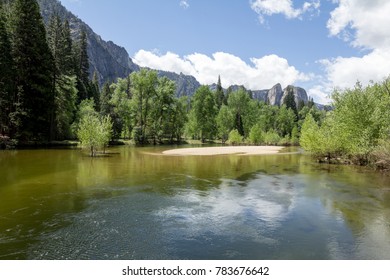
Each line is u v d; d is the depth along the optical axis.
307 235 9.24
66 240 8.49
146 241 8.59
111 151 39.53
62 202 12.28
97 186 15.44
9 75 37.19
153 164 25.14
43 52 42.34
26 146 39.44
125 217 10.62
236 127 84.25
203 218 10.72
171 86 66.12
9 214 10.59
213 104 78.12
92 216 10.62
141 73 61.56
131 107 61.56
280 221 10.53
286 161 30.11
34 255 7.50
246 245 8.45
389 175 20.53
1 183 15.66
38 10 42.97
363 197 14.04
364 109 25.36
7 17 42.22
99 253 7.75
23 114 37.44
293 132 76.56
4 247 7.93
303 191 15.20
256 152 42.56
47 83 42.12
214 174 20.17
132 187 15.38
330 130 29.23
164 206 12.09
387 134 22.89
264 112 98.19
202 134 78.50
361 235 9.30
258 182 17.53
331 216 11.13
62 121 47.41
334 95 29.86
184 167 23.52
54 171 19.91
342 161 28.77
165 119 67.62
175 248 8.17
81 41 78.69
